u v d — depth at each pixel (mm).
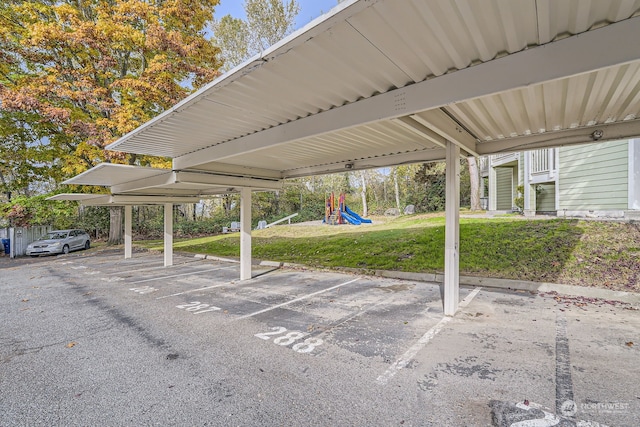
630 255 6078
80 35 11430
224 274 8477
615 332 3787
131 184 8672
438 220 13695
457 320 4355
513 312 4590
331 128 3953
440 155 5883
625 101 3803
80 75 12500
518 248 7363
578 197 9648
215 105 3840
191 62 13547
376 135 4977
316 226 18297
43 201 16125
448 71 3033
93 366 3285
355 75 3088
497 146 5375
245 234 7637
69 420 2402
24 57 12211
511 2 2105
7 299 6199
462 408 2445
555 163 10844
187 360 3389
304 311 5000
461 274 6484
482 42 2549
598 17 2266
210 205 31547
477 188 17219
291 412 2445
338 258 9211
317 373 3051
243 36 22547
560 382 2754
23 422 2385
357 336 3934
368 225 16203
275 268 9109
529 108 4000
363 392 2705
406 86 3307
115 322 4695
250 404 2562
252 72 3006
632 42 2250
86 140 12625
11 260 13102
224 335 4086
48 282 7902
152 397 2691
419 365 3152
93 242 19531
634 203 8195
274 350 3596
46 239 14680
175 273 8812
